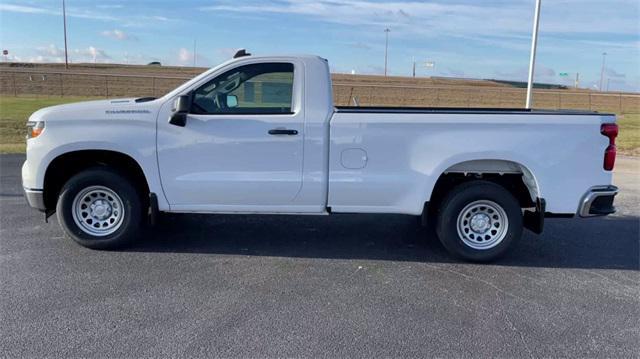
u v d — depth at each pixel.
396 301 4.42
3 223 6.48
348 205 5.39
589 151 5.23
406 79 98.81
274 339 3.71
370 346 3.64
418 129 5.21
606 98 58.56
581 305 4.43
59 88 46.16
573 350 3.66
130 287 4.59
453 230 5.41
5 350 3.49
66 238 5.92
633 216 7.62
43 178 5.36
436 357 3.52
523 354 3.59
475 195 5.34
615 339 3.83
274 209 5.44
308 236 6.29
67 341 3.62
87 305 4.20
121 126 5.29
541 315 4.21
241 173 5.33
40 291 4.46
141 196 5.62
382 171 5.29
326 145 5.27
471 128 5.20
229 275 4.94
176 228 6.48
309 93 5.30
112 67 105.38
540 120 5.19
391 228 6.71
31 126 5.43
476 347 3.67
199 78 5.36
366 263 5.39
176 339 3.68
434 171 5.25
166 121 5.29
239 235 6.26
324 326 3.93
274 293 4.53
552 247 6.09
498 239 5.43
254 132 5.27
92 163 5.68
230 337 3.72
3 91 41.91
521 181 5.67
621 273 5.24
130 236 5.53
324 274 5.04
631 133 19.78
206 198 5.39
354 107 6.29
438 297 4.54
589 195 5.24
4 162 11.29
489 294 4.63
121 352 3.49
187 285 4.67
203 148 5.30
